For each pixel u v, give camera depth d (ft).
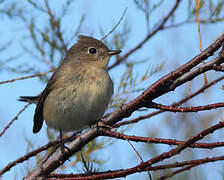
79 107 32.63
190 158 24.59
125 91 29.32
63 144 25.39
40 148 26.23
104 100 32.94
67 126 34.27
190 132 31.24
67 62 35.24
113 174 20.38
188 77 20.98
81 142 24.63
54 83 33.81
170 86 21.40
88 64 34.96
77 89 32.60
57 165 24.90
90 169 22.06
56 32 31.37
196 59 20.57
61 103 32.96
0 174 25.09
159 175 21.72
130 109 22.50
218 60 20.16
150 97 21.68
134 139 21.02
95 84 32.73
